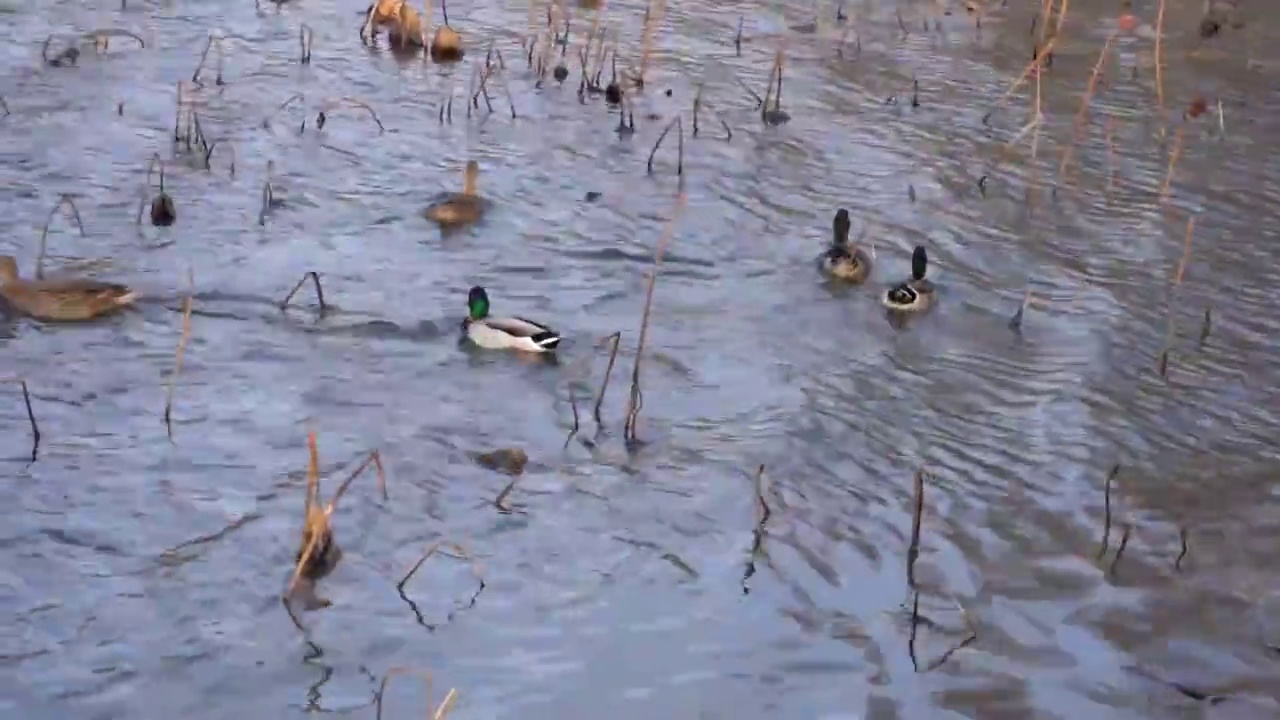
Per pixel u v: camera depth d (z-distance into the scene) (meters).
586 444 14.56
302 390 15.38
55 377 15.38
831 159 21.91
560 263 18.50
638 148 22.06
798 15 28.31
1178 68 25.64
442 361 16.09
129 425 14.57
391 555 12.72
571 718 10.88
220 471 13.88
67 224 18.73
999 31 27.48
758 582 12.48
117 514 13.16
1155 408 15.50
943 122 23.30
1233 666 11.55
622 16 28.03
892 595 12.34
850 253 18.33
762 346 16.70
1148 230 19.81
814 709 11.00
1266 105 24.14
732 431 14.89
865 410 15.36
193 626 11.78
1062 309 17.70
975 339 16.95
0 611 11.86
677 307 17.58
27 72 23.48
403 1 26.25
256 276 17.73
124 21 26.31
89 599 12.05
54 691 11.05
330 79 24.31
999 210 20.38
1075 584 12.52
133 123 21.89
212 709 10.91
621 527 13.20
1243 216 20.28
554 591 12.31
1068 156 21.88
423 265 18.30
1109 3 28.77
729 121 23.17
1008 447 14.69
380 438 14.55
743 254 18.97
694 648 11.66
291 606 12.05
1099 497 13.84
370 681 11.23
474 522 13.21
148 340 16.17
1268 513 13.65
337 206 19.73
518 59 25.61
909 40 27.00
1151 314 17.61
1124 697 11.18
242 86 23.69
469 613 12.02
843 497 13.74
